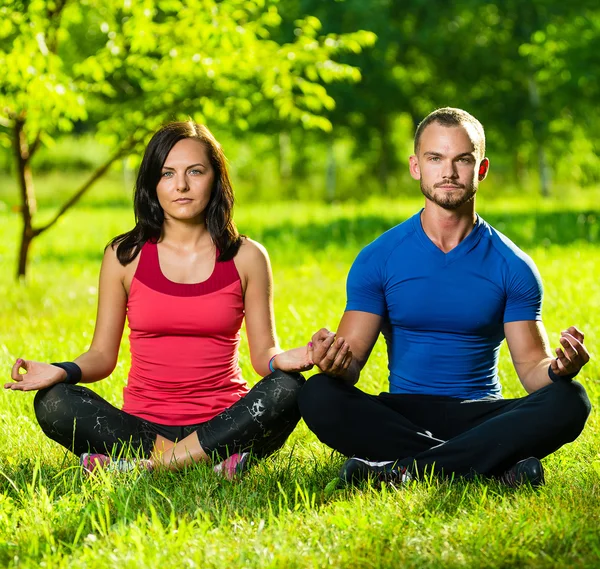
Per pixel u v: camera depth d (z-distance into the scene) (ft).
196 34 53.01
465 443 18.62
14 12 47.83
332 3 120.47
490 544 15.05
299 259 66.59
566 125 141.08
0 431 23.12
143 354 20.92
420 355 20.48
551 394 18.54
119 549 15.06
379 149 160.04
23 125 55.83
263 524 15.93
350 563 14.61
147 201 20.86
